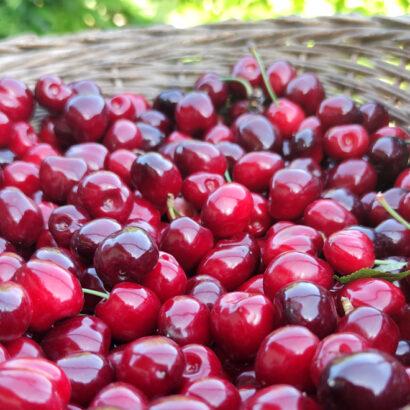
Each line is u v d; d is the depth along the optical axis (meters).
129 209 0.32
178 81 0.44
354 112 0.38
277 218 0.33
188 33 0.44
